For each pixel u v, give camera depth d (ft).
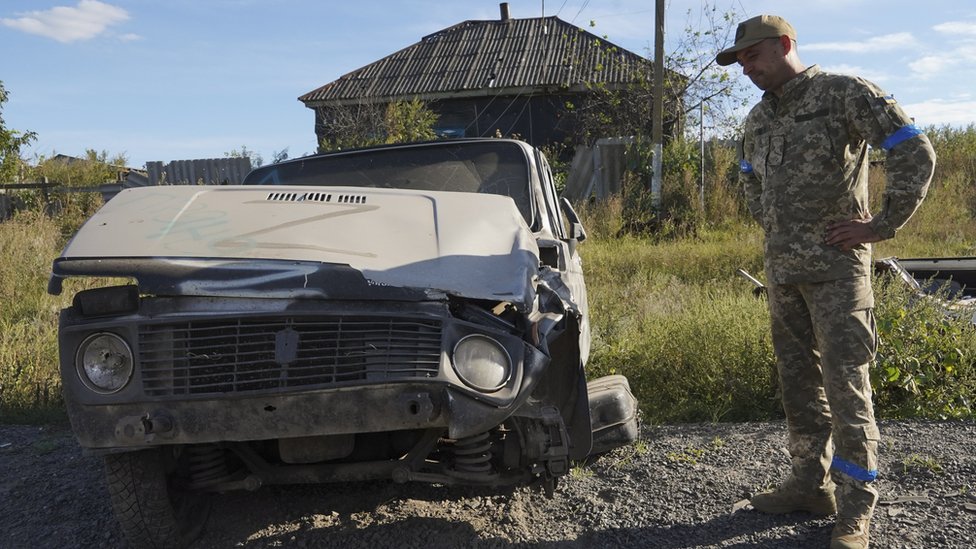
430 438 10.52
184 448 10.83
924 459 13.46
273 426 9.29
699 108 57.41
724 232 45.65
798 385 11.23
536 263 10.94
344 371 9.35
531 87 61.72
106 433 9.39
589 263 35.65
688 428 16.47
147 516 10.44
